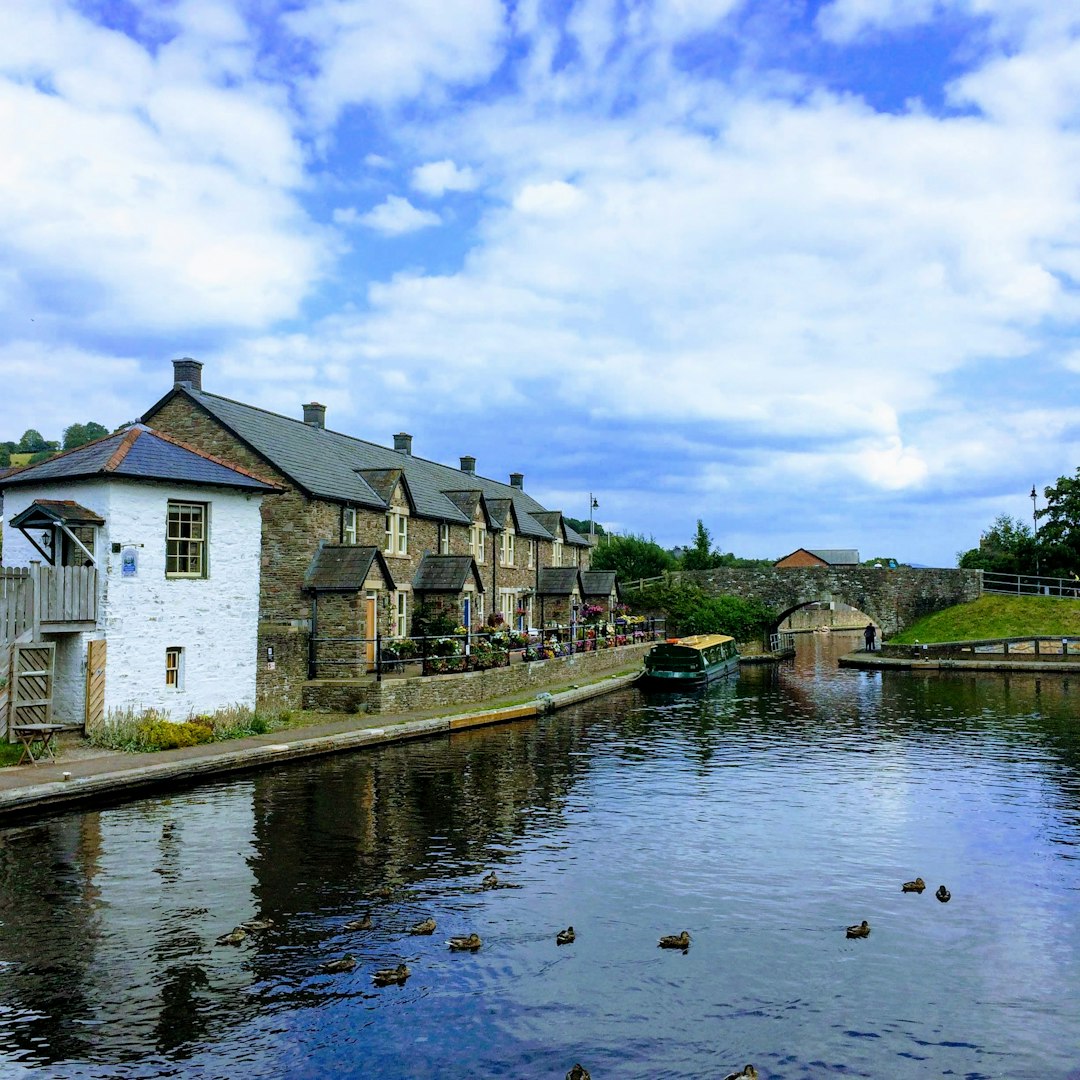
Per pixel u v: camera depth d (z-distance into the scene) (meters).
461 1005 9.41
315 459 32.41
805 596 61.28
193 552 22.73
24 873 12.87
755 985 9.98
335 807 16.72
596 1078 8.17
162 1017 9.01
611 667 44.84
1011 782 19.98
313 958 10.38
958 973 10.34
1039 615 54.75
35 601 19.14
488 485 54.34
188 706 22.30
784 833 15.77
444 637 30.17
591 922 11.62
